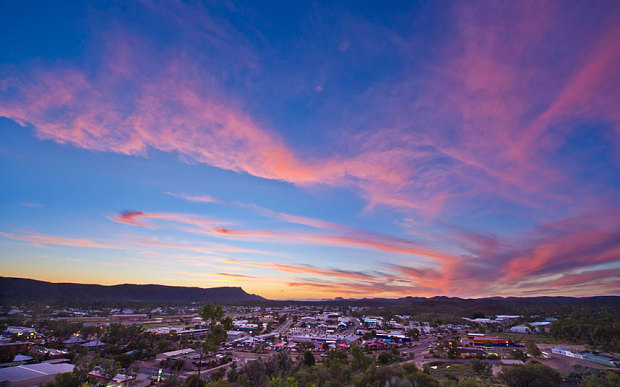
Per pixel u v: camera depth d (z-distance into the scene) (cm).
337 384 8494
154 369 11956
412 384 8006
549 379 8906
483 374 10831
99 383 8450
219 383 7994
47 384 7269
